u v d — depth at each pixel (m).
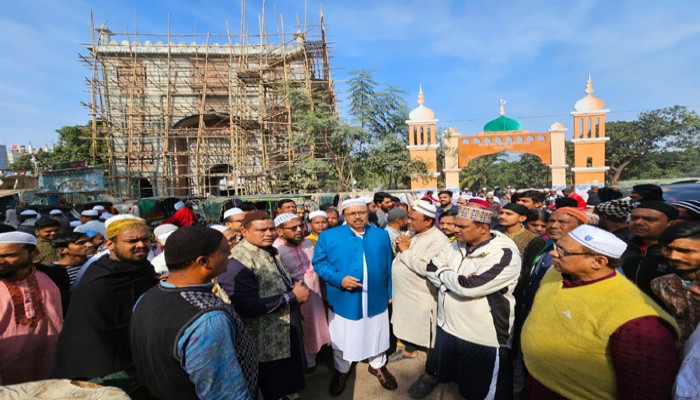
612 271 1.81
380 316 3.49
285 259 3.63
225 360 1.43
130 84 21.23
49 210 9.54
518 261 2.75
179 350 1.37
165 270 3.10
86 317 2.08
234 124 19.58
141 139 21.84
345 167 16.77
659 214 2.68
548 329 1.91
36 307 2.43
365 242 3.51
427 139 18.42
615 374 1.64
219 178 25.03
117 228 2.20
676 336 1.61
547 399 1.98
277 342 2.68
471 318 2.82
